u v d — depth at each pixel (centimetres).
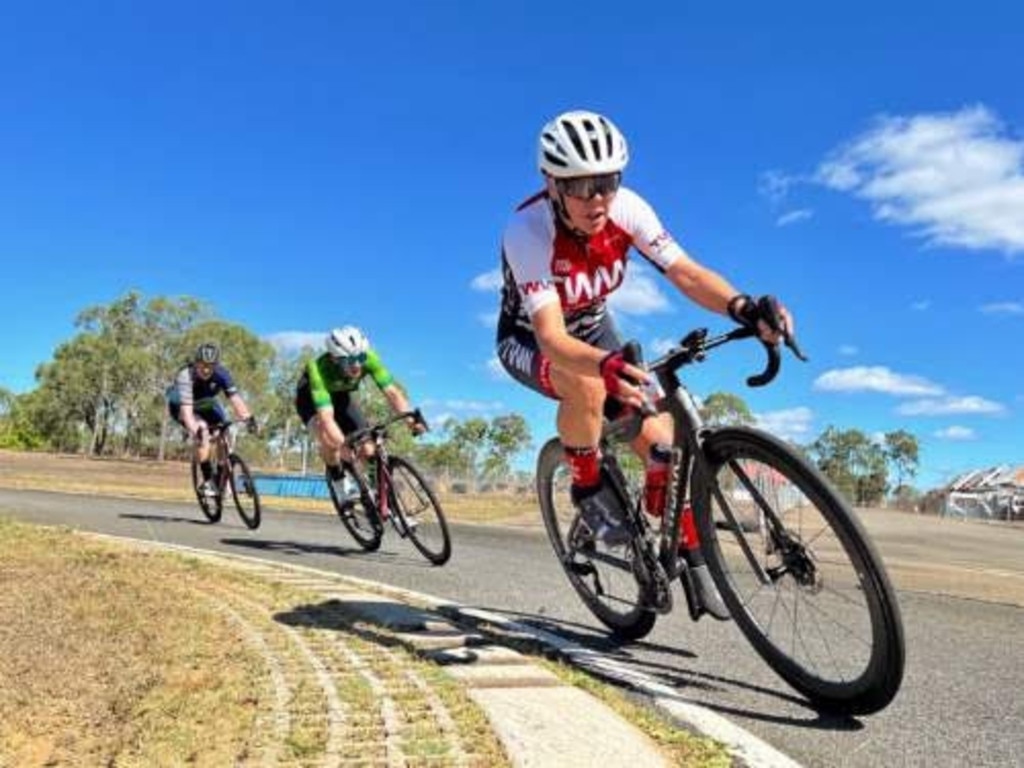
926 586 629
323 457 748
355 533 741
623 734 260
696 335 320
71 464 4688
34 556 535
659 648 388
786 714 299
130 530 816
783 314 297
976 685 340
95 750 246
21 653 324
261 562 587
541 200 347
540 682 311
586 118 324
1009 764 260
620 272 364
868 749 270
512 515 1453
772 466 303
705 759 250
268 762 233
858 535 277
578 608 484
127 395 8275
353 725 260
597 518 378
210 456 923
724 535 329
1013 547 1670
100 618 377
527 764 235
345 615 408
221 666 315
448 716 269
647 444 358
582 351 318
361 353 715
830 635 300
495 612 465
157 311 8188
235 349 8006
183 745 244
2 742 250
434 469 3997
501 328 394
